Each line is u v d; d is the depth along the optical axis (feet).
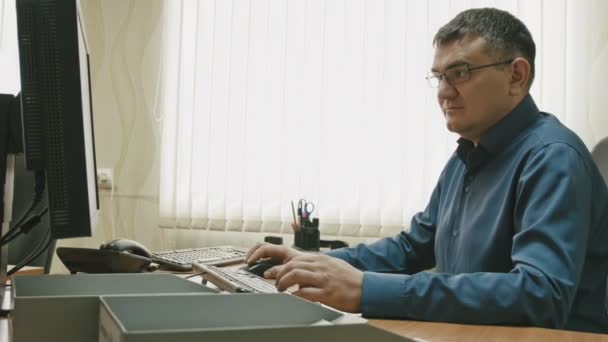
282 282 2.68
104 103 8.21
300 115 7.29
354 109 7.07
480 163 3.82
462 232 3.76
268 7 7.47
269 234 7.43
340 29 7.16
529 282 2.68
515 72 3.67
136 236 8.04
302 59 7.30
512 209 3.43
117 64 8.19
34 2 2.39
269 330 1.29
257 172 7.47
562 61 6.33
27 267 4.34
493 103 3.66
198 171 7.74
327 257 2.85
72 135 2.37
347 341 1.37
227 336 1.25
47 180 2.33
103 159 8.18
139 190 8.06
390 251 4.43
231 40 7.63
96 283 2.02
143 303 1.48
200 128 7.77
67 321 1.68
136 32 8.14
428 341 2.24
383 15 6.99
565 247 2.87
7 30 7.27
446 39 3.78
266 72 7.47
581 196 3.11
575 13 6.36
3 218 2.70
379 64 6.98
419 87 6.83
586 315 3.49
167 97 7.94
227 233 7.74
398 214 6.88
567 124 6.32
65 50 2.39
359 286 2.71
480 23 3.69
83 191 2.37
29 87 2.35
